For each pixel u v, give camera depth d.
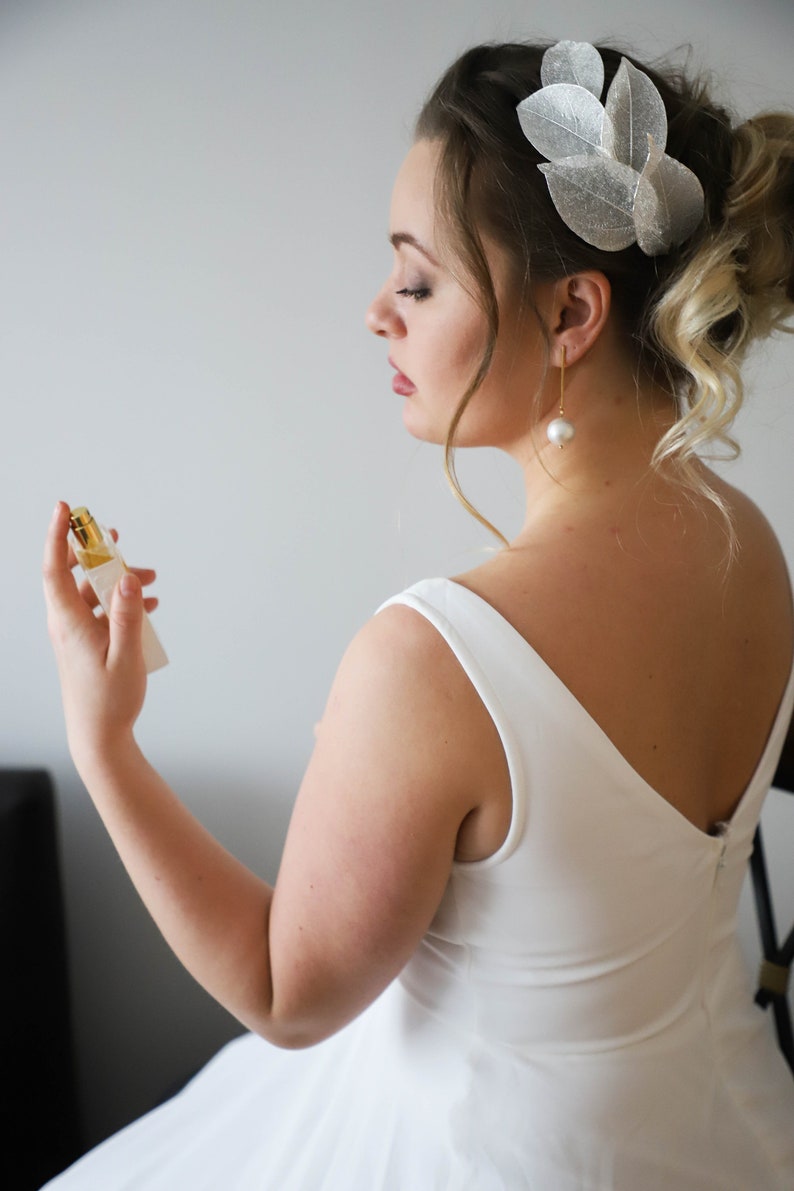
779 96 1.30
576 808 0.62
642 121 0.64
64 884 1.58
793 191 0.70
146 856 0.70
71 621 0.71
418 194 0.69
